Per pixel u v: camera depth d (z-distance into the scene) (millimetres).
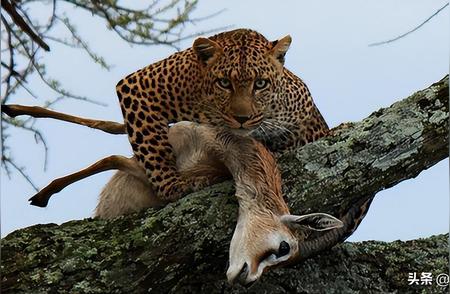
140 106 10523
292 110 10750
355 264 9570
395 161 8859
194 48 10719
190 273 8938
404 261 9688
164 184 10133
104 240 8719
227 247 8664
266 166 8688
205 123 10758
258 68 10641
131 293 8398
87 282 8375
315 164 8891
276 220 8336
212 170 9430
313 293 9312
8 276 8445
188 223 8594
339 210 9109
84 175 9992
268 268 8219
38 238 8820
